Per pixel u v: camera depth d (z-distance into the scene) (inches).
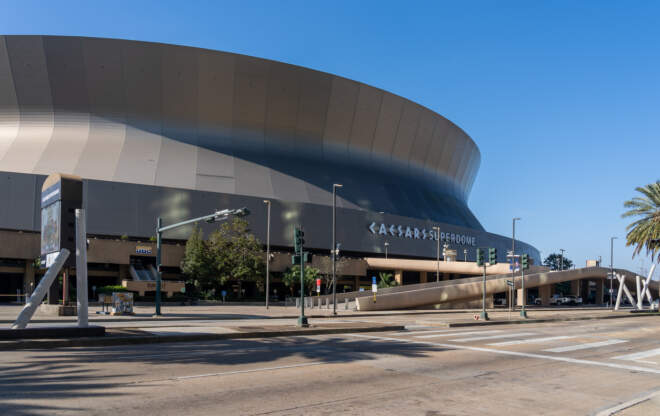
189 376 385.1
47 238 775.7
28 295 1932.8
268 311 1600.6
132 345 590.6
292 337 719.7
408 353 546.0
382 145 3612.2
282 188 2906.0
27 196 2107.5
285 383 368.8
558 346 655.1
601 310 2098.9
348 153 3442.4
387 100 3535.9
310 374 407.2
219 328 789.9
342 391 348.2
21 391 321.7
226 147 3002.0
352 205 3058.6
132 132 2817.4
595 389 381.4
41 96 2760.8
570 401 339.3
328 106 3292.3
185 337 644.1
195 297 2118.6
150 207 2325.3
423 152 3909.9
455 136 4217.5
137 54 2812.5
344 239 2792.8
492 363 494.3
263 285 2386.8
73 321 959.6
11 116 2765.7
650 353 603.2
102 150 2669.8
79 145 2669.8
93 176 2484.0
